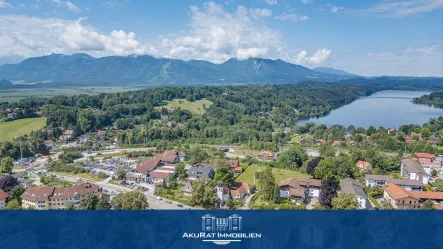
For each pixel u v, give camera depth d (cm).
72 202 12825
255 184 15500
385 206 12231
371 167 17588
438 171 18512
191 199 12875
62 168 18375
